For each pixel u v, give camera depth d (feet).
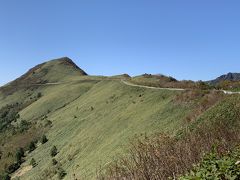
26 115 547.08
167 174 42.09
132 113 258.98
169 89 258.78
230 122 92.12
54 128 407.85
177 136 95.45
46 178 262.88
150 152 46.60
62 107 517.14
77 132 332.80
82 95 524.93
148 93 291.38
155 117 201.87
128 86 364.38
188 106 184.03
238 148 41.39
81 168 214.07
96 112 351.67
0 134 513.45
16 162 354.74
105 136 254.06
